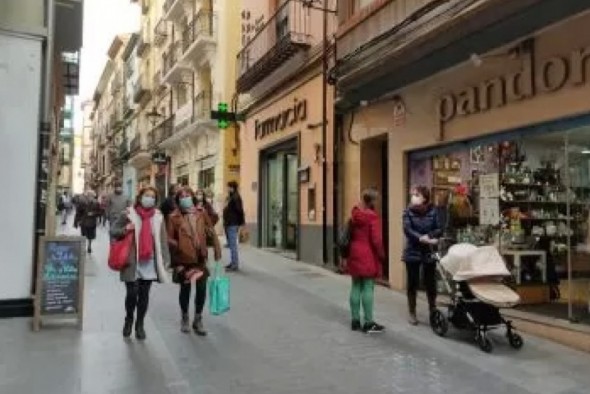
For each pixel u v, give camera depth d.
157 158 32.38
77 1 11.80
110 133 63.06
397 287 11.44
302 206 15.56
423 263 8.45
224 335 7.73
